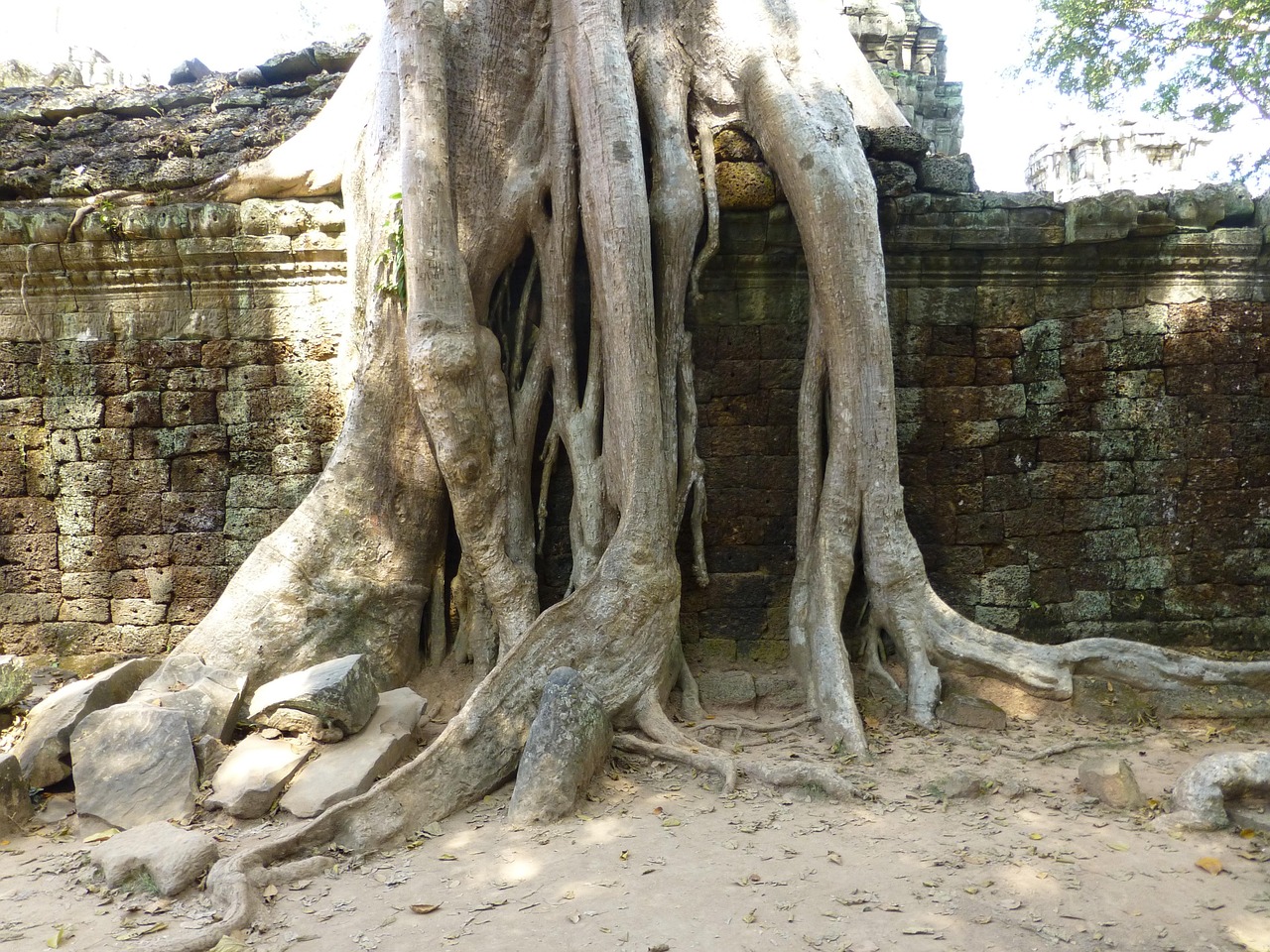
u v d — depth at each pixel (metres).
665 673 5.17
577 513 5.66
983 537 6.20
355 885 3.59
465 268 5.37
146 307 6.35
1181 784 4.12
